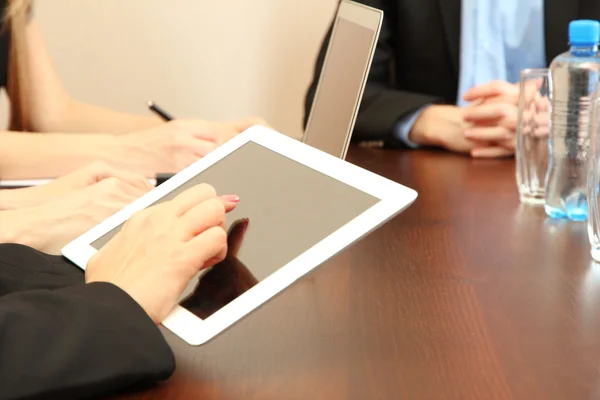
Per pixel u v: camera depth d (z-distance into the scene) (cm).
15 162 154
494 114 160
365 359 72
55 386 64
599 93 95
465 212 120
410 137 173
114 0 235
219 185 92
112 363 66
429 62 214
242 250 80
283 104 242
